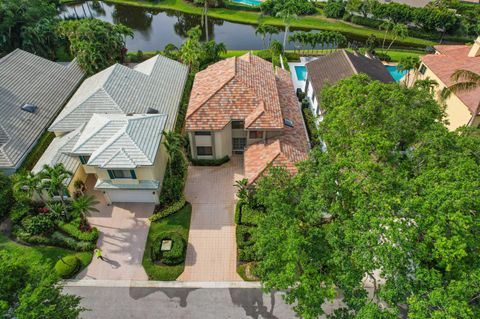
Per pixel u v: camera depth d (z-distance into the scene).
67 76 45.59
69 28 48.94
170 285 26.47
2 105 36.59
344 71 42.97
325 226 22.67
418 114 23.95
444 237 16.28
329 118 27.09
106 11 86.62
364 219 18.00
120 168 28.80
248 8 82.25
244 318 24.64
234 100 35.53
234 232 30.61
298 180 23.16
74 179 32.25
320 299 18.64
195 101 36.56
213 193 34.28
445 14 68.62
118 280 26.72
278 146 33.06
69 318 19.62
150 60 47.00
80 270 27.31
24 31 50.16
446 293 15.70
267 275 21.00
